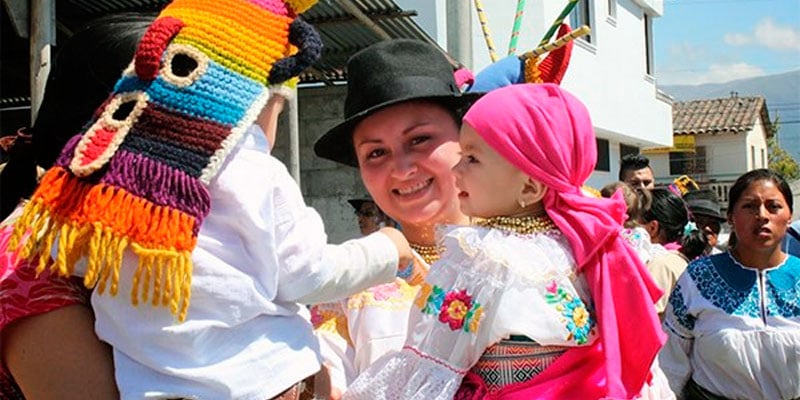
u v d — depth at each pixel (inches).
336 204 312.8
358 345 78.0
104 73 56.6
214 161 52.2
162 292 49.8
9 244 49.3
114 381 52.5
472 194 68.7
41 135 59.0
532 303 63.4
